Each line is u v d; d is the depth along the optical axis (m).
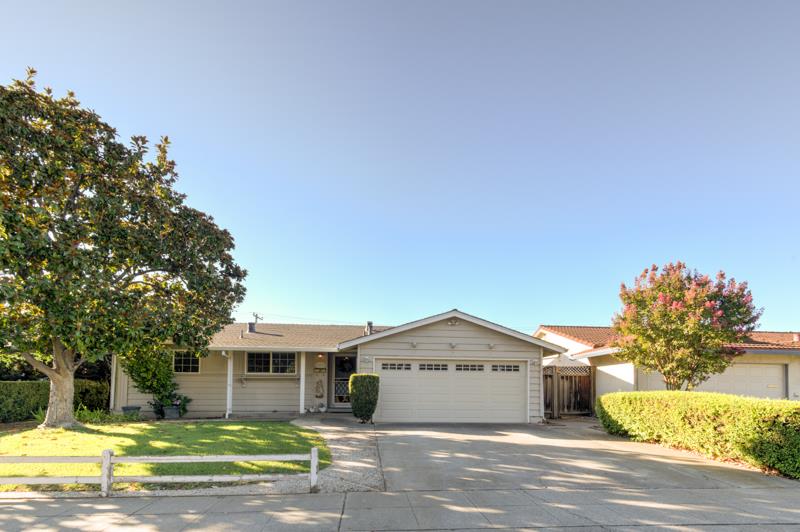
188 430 12.61
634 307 14.15
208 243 13.73
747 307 13.85
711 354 13.38
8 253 9.66
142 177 12.45
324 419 16.16
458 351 16.64
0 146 10.27
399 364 16.55
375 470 9.15
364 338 16.47
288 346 17.80
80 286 10.70
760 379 16.98
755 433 9.45
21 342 11.16
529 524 6.36
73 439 11.26
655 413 12.07
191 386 18.56
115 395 18.14
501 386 16.67
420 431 13.70
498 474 8.98
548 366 19.92
